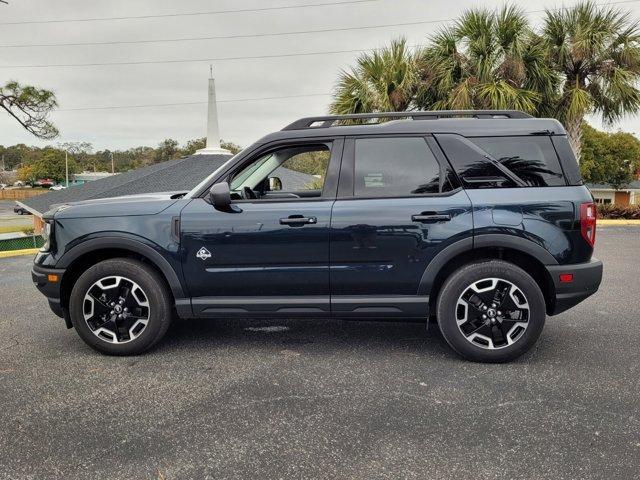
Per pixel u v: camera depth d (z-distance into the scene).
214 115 22.70
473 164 3.84
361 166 3.94
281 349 4.25
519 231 3.71
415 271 3.82
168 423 2.99
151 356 4.11
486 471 2.47
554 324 4.92
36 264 4.14
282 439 2.80
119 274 3.99
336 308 3.92
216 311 3.98
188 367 3.87
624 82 13.95
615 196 47.84
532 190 3.79
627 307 5.55
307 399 3.29
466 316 3.83
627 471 2.46
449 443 2.73
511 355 3.82
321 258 3.86
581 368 3.77
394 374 3.70
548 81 14.25
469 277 3.78
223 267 3.92
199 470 2.51
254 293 3.96
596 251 9.81
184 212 3.94
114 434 2.87
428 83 14.45
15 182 122.19
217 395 3.37
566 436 2.79
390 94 14.35
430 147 3.89
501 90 13.23
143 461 2.60
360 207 3.83
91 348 4.33
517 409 3.12
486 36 13.78
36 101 22.11
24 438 2.84
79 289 4.01
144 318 4.07
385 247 3.81
